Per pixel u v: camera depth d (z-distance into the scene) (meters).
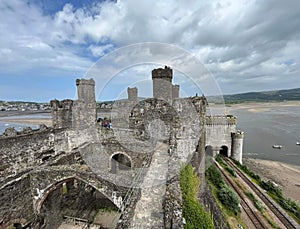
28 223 15.52
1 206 13.70
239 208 21.36
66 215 19.52
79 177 15.48
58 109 26.55
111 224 19.97
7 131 20.94
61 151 23.48
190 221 9.94
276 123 100.75
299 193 33.19
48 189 15.99
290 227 19.62
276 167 45.78
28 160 21.36
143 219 9.91
